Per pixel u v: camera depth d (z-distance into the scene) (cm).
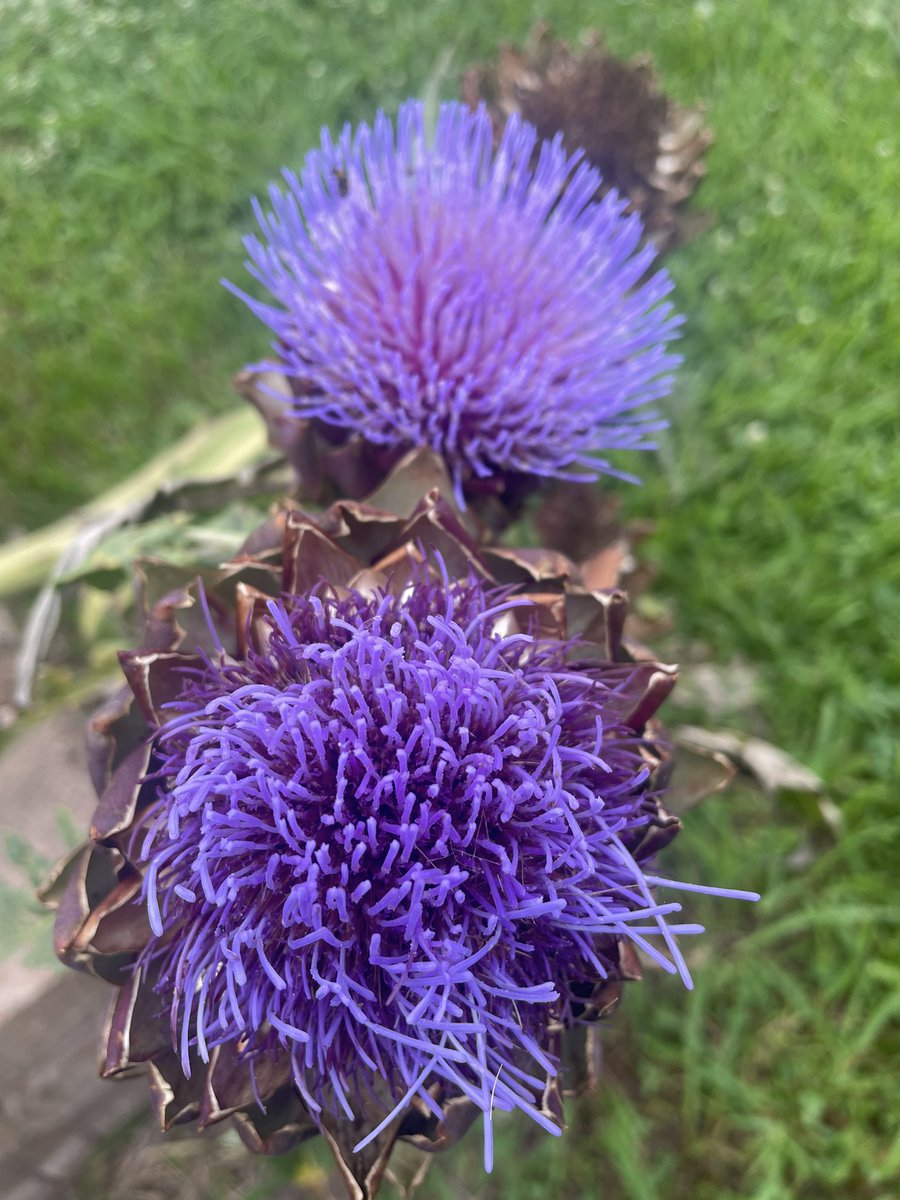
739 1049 34
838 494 40
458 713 18
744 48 54
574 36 56
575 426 27
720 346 45
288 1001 17
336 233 27
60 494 45
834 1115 33
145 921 18
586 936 17
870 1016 33
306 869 16
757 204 49
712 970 34
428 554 20
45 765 34
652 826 18
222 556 30
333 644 18
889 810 35
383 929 17
